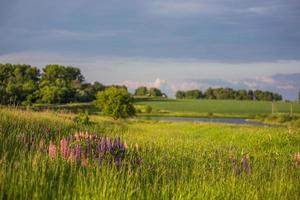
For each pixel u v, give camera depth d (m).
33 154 8.34
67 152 8.41
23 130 11.13
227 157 12.61
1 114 13.40
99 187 6.66
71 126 15.52
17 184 6.44
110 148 9.19
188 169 9.63
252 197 7.94
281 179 9.27
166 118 135.00
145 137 17.08
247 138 22.70
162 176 8.56
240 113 177.75
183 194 7.32
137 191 7.10
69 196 6.39
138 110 151.50
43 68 188.50
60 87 120.00
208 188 7.88
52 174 7.29
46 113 17.88
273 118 140.12
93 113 86.94
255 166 11.24
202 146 15.95
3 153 7.99
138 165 8.72
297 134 21.86
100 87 187.75
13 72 139.50
